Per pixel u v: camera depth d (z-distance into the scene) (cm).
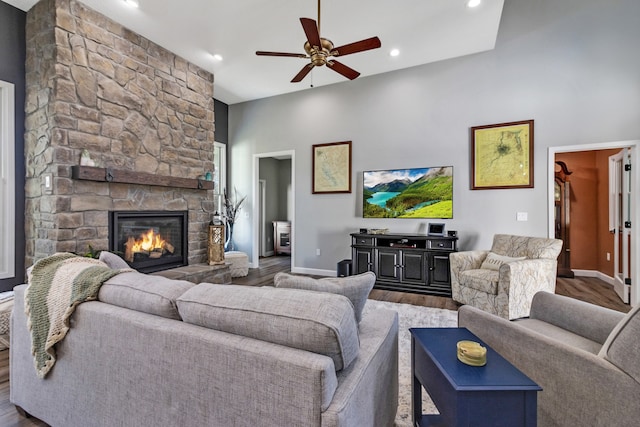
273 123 577
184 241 424
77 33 306
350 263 475
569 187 522
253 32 361
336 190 516
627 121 355
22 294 158
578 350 115
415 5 312
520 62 401
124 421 121
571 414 114
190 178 430
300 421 87
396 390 157
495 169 413
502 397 98
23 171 319
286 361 89
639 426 97
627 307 355
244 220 613
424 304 364
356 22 341
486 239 420
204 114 456
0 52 304
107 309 129
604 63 364
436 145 448
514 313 301
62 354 140
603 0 365
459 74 433
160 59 391
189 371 105
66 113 297
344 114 512
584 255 517
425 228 455
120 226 346
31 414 156
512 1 405
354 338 101
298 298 102
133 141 357
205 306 111
